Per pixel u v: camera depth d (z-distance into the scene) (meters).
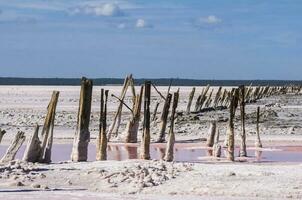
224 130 47.31
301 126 51.56
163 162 26.44
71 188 20.52
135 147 37.16
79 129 27.73
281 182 21.09
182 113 62.72
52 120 26.86
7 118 55.59
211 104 82.00
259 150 35.72
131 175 22.36
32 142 26.27
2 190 19.73
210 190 19.89
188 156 32.34
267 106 80.25
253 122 55.09
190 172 23.23
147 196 18.98
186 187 20.36
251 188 20.14
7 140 38.75
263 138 42.25
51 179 22.14
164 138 40.44
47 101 88.44
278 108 76.69
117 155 33.03
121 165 25.09
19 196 18.50
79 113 27.73
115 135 41.03
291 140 41.28
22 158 27.42
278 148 36.88
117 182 21.41
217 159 30.91
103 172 23.02
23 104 79.56
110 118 56.53
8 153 26.25
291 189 20.02
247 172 23.27
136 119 39.75
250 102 90.75
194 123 52.50
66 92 126.88
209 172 23.23
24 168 23.83
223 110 71.75
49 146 26.70
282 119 59.19
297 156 32.88
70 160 28.28
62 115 59.88
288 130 47.38
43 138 26.67
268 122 55.34
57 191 19.77
